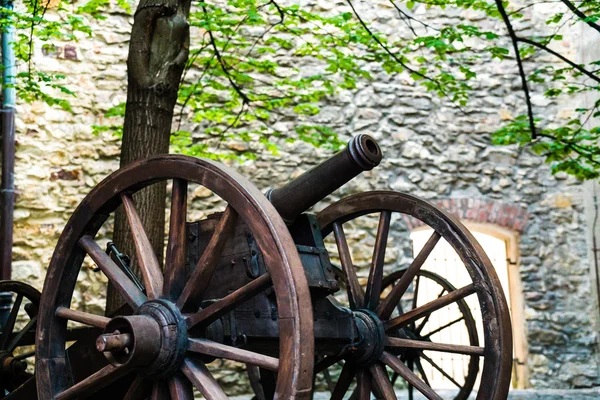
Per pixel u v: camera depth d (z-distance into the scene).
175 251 2.78
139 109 4.39
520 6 8.60
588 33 8.32
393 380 4.78
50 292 3.04
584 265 8.30
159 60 4.44
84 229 3.03
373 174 8.16
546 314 8.20
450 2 5.86
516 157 8.41
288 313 2.37
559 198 8.39
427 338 4.98
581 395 7.16
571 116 8.48
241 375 7.55
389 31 8.38
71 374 3.06
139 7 4.52
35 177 7.33
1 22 5.88
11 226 7.14
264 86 8.02
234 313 2.98
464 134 8.39
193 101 6.89
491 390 3.29
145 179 2.84
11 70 7.25
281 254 2.41
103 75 7.64
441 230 3.55
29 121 7.37
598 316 8.18
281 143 8.05
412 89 8.38
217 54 6.23
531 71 8.53
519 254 8.30
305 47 6.84
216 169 2.63
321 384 7.59
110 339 2.52
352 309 3.78
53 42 7.51
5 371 4.30
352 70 6.57
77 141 7.50
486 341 3.35
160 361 2.61
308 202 3.27
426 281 9.07
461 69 6.16
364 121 8.23
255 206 2.50
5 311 6.18
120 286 2.88
